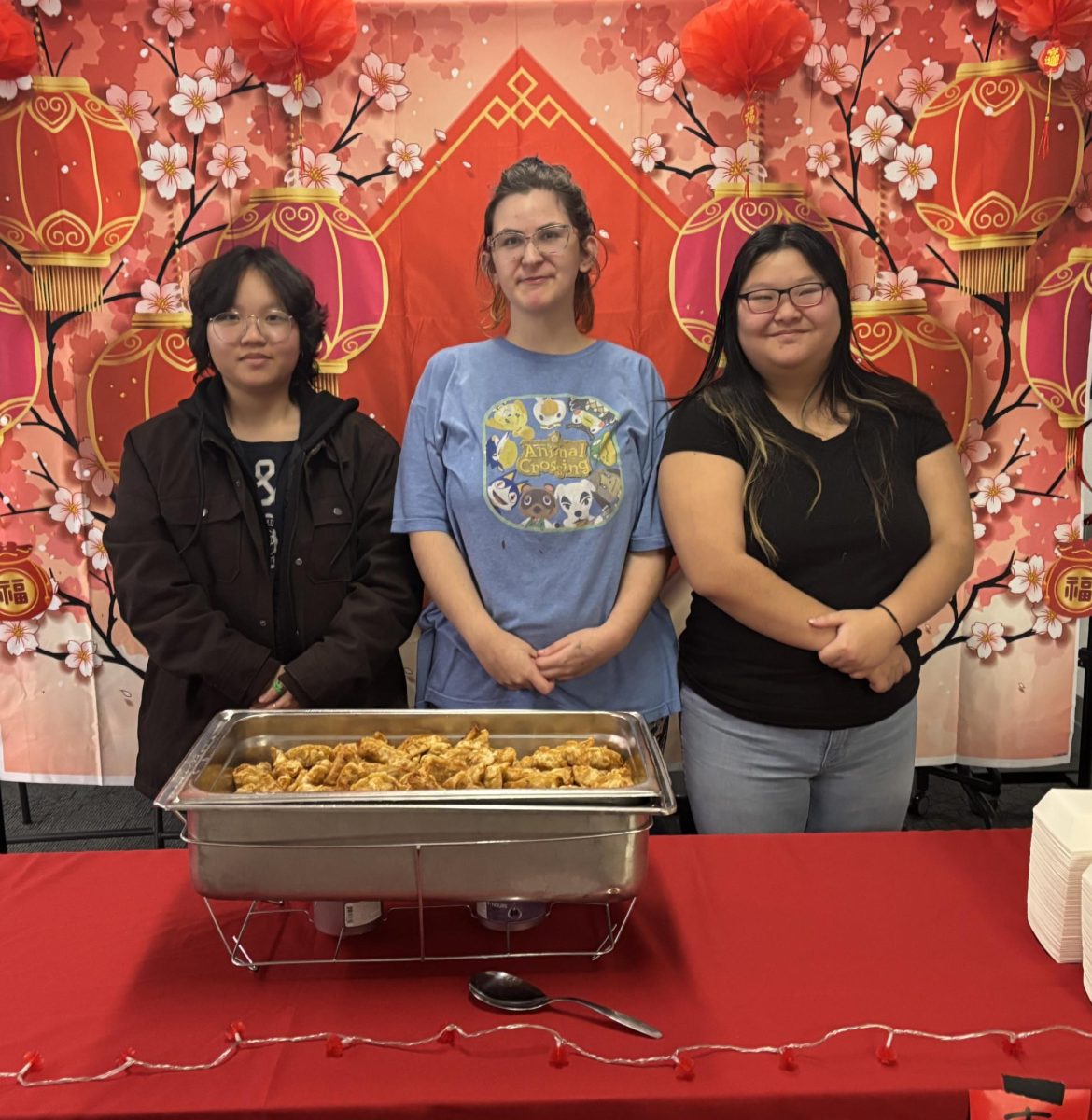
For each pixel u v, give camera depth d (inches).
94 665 78.5
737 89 71.2
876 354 75.8
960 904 39.2
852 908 38.9
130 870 42.2
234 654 61.1
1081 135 72.8
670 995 33.5
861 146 73.2
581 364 62.2
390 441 66.9
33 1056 29.9
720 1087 28.8
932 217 74.1
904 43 71.8
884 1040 30.9
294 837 33.9
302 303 62.7
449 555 61.5
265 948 36.6
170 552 62.6
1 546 76.3
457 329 74.9
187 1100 28.4
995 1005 32.7
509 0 70.7
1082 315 75.4
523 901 34.9
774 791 57.2
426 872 34.2
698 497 55.5
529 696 62.1
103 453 75.7
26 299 73.5
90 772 80.2
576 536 60.5
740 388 57.6
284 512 64.0
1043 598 79.1
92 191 72.2
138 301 73.7
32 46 70.0
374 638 61.8
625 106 72.3
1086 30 70.1
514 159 72.9
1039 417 76.9
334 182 72.7
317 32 67.9
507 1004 32.7
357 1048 30.9
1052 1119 28.0
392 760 40.5
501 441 60.9
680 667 62.2
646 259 74.4
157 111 71.4
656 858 43.1
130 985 34.4
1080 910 34.6
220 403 64.4
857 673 53.8
